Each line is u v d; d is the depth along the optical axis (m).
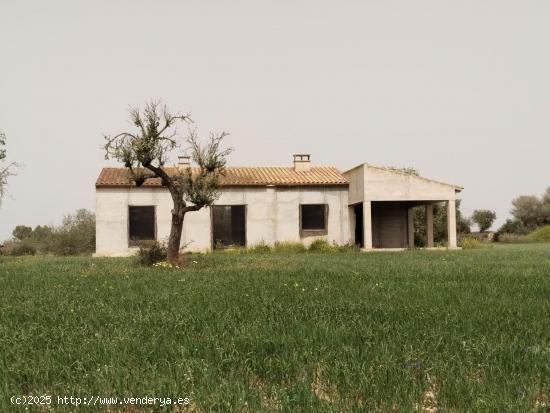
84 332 7.07
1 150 31.56
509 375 4.96
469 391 4.53
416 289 11.33
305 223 34.97
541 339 6.39
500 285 12.04
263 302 9.42
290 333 6.75
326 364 5.34
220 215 34.25
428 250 32.84
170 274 16.28
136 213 33.25
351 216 35.56
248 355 5.66
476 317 7.74
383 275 14.65
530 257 24.16
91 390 4.71
